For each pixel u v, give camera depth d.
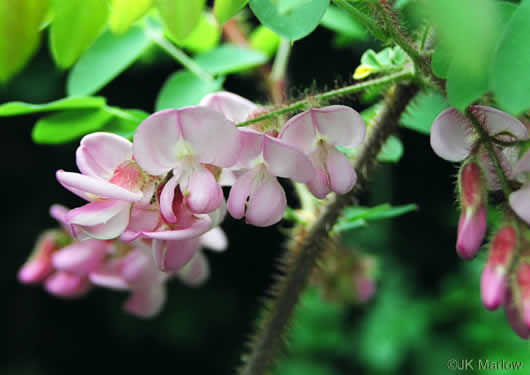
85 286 0.39
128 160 0.29
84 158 0.29
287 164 0.29
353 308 0.92
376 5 0.28
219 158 0.29
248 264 1.06
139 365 1.08
